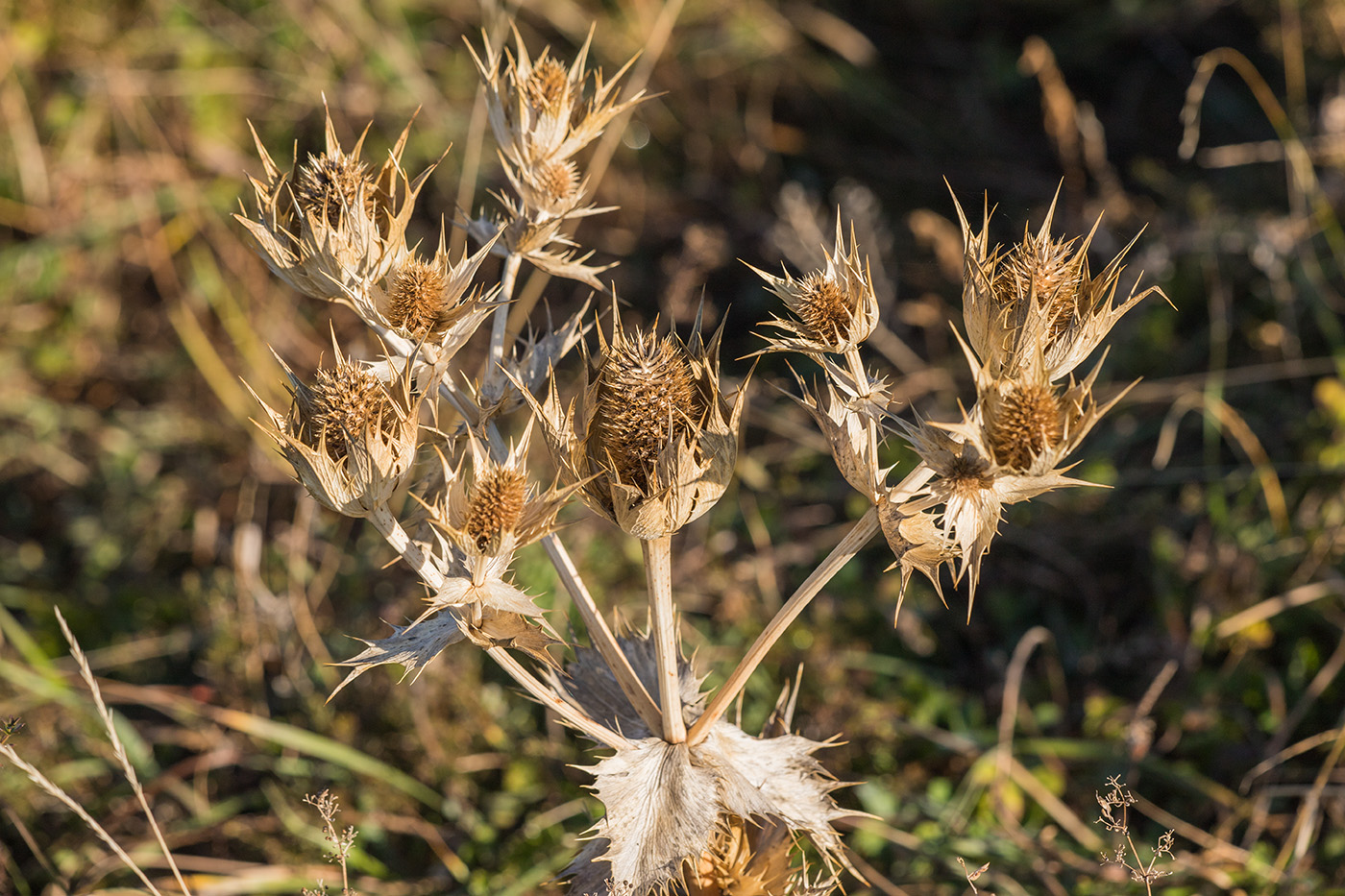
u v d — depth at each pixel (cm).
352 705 123
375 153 180
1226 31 199
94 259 174
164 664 135
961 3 212
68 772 116
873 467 94
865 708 119
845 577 137
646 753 96
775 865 100
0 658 130
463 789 116
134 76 181
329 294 94
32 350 168
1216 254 158
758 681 123
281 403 161
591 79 189
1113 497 142
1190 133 144
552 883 99
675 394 93
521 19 199
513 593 94
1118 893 110
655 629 96
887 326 162
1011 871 112
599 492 94
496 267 166
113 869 113
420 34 198
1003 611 134
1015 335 93
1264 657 124
